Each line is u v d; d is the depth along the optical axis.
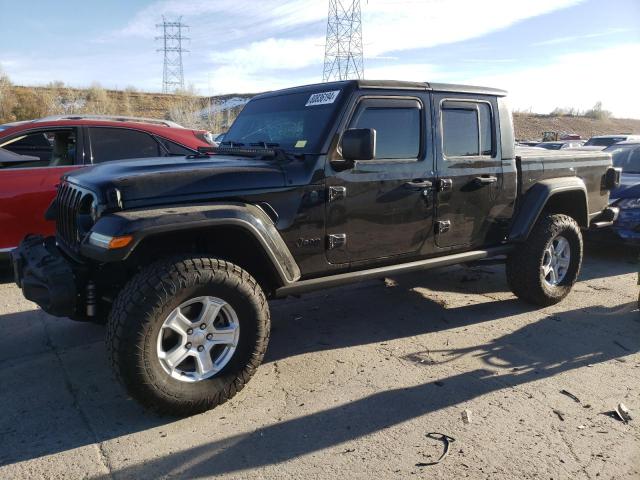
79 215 3.40
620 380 3.72
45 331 4.56
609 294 5.67
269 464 2.79
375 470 2.74
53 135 6.22
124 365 2.96
